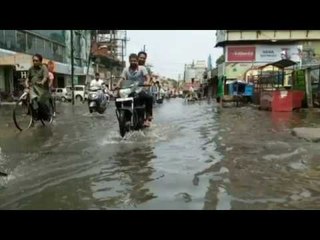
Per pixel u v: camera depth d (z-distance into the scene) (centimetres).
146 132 1095
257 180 590
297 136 1041
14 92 3653
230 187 553
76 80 6538
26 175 614
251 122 1473
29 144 908
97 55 7675
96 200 498
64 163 698
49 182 576
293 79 2441
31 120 1250
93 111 1872
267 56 4812
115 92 1065
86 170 648
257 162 712
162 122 1460
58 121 1481
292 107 2147
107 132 1116
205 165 688
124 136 1009
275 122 1470
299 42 4756
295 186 559
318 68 2244
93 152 802
